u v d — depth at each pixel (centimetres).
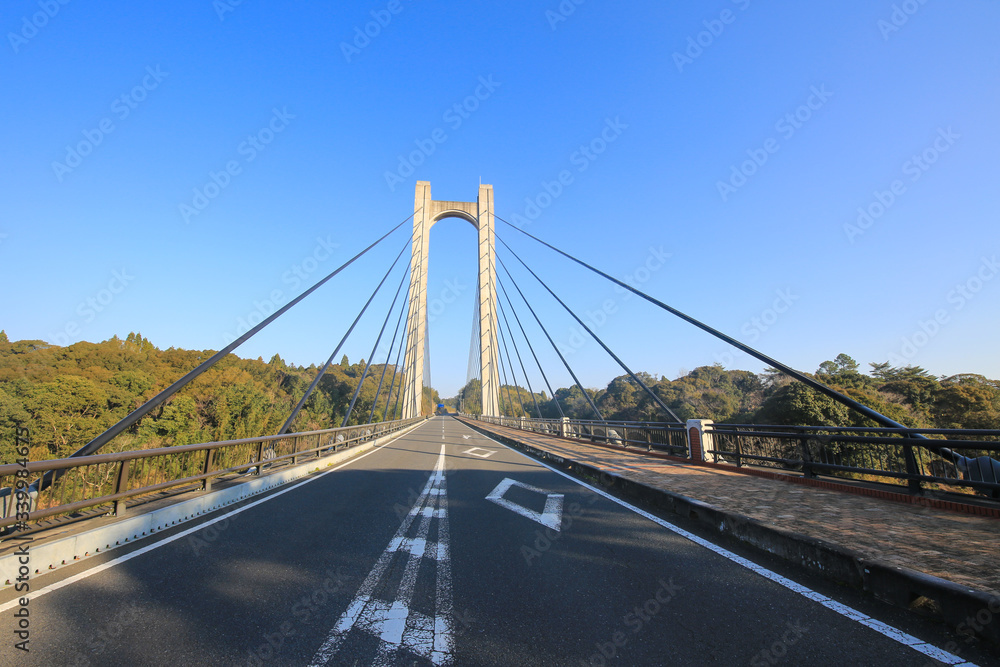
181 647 253
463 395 10106
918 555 352
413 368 4747
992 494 514
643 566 392
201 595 327
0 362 2405
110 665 234
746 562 402
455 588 344
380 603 316
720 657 244
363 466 1132
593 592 337
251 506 640
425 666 237
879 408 2011
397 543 459
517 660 243
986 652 247
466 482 859
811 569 381
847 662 238
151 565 390
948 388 2288
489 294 4788
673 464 1017
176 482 583
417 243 4891
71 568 381
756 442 871
